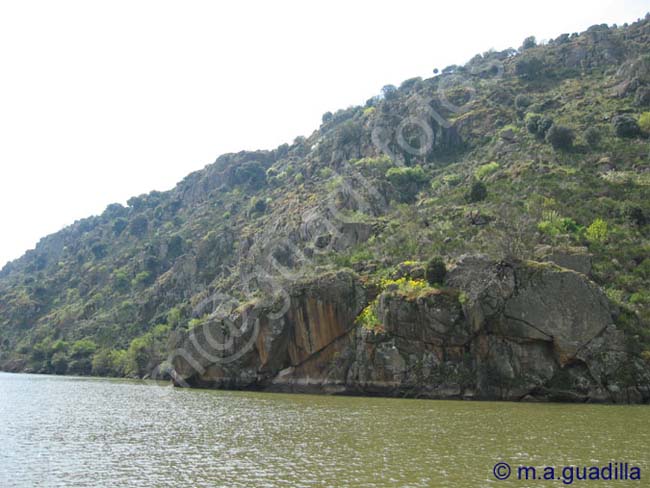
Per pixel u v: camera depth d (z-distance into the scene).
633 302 52.97
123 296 143.75
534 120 96.00
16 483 22.06
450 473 22.23
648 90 94.50
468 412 40.66
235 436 31.62
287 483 21.25
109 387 75.75
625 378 47.44
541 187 75.62
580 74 119.56
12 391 68.31
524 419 36.69
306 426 34.66
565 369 49.62
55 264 196.00
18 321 159.88
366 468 23.27
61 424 37.50
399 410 42.34
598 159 81.69
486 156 97.44
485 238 61.66
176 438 31.38
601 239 61.91
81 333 135.00
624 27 138.25
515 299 51.03
